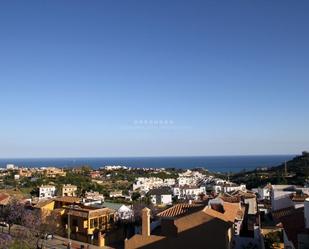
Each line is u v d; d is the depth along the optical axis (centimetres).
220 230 4644
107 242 7300
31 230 6994
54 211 8131
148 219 5091
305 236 3547
